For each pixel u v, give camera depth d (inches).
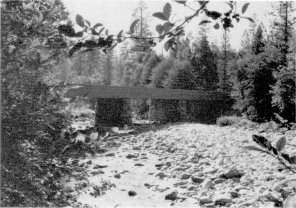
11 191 129.3
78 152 121.1
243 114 948.0
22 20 113.8
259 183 388.8
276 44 1037.2
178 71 1489.9
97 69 2992.1
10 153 128.9
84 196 350.9
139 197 389.1
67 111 141.6
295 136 527.5
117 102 1113.4
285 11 1032.8
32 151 137.5
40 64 133.3
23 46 124.3
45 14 115.6
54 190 145.3
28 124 131.0
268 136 559.2
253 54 1092.5
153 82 1604.3
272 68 924.0
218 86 1727.4
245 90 1040.2
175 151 640.4
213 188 406.3
